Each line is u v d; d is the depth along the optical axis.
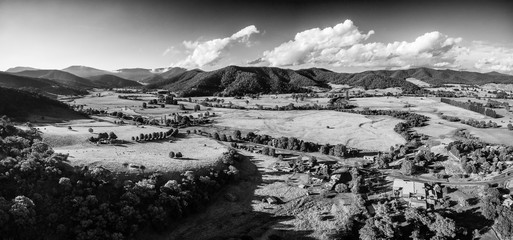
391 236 81.38
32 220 69.19
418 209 94.31
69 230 73.06
